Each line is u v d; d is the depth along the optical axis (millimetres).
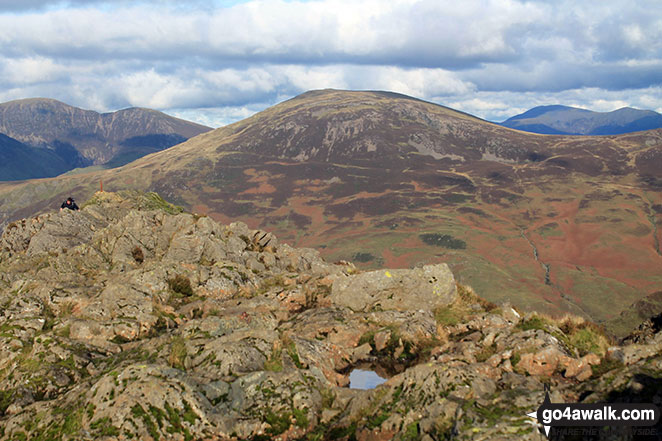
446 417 9852
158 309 19453
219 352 13500
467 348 14555
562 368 12500
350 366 15789
